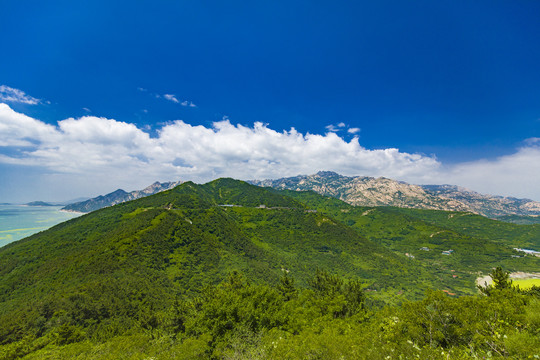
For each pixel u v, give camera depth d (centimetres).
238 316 2992
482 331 1463
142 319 5234
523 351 1075
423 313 1825
